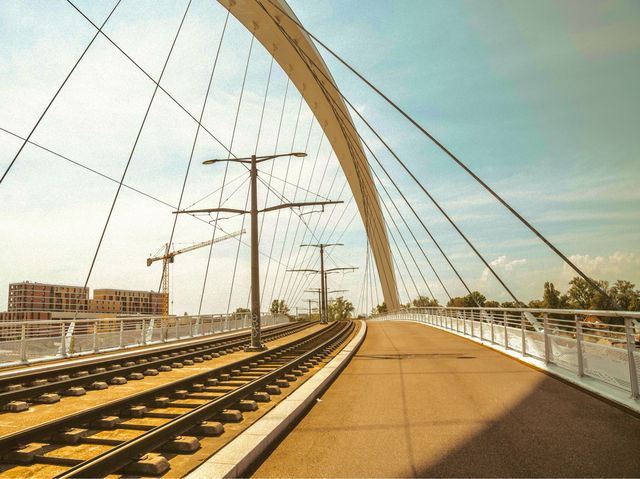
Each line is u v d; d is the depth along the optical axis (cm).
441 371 1105
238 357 1631
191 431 564
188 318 2669
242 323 3906
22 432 507
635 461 469
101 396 884
